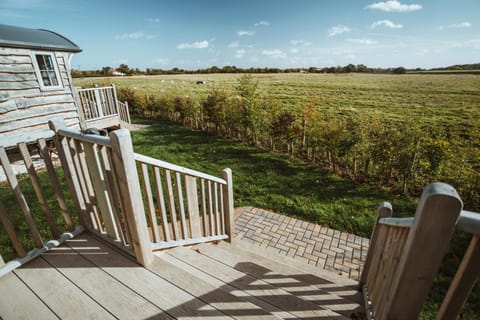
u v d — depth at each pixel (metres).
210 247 2.45
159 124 12.70
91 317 1.49
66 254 2.00
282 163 7.08
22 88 6.07
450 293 0.91
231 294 1.65
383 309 1.26
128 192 1.65
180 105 12.41
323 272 2.53
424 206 0.83
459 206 0.80
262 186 5.64
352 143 6.08
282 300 1.64
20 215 4.05
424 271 0.93
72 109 7.23
